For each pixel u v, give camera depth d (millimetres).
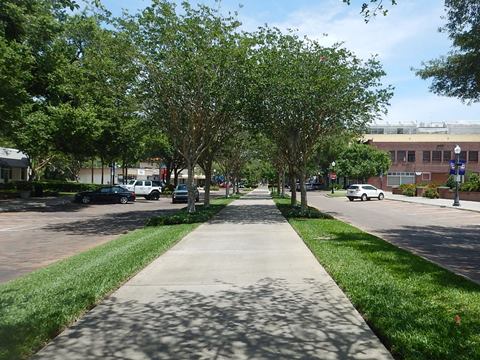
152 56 19750
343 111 22062
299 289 7648
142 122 23328
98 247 13078
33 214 27750
